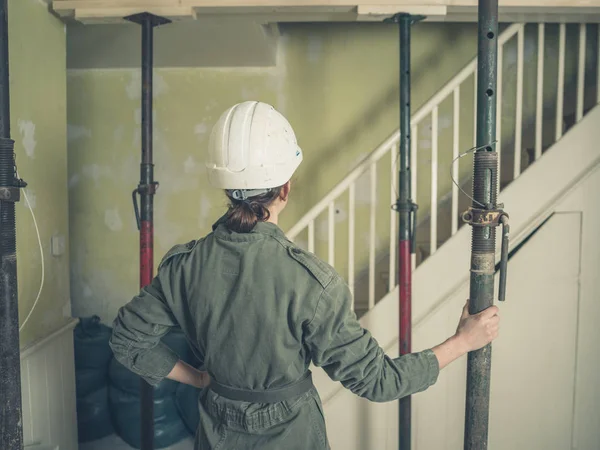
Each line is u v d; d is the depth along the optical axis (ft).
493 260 4.56
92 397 10.83
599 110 8.88
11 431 5.03
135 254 11.80
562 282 9.17
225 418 4.08
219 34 9.02
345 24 11.16
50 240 8.45
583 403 9.39
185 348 10.56
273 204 4.34
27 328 7.68
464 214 4.58
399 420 8.40
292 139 4.36
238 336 3.92
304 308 3.81
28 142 7.70
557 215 9.05
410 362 4.03
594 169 8.89
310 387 4.23
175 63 11.09
